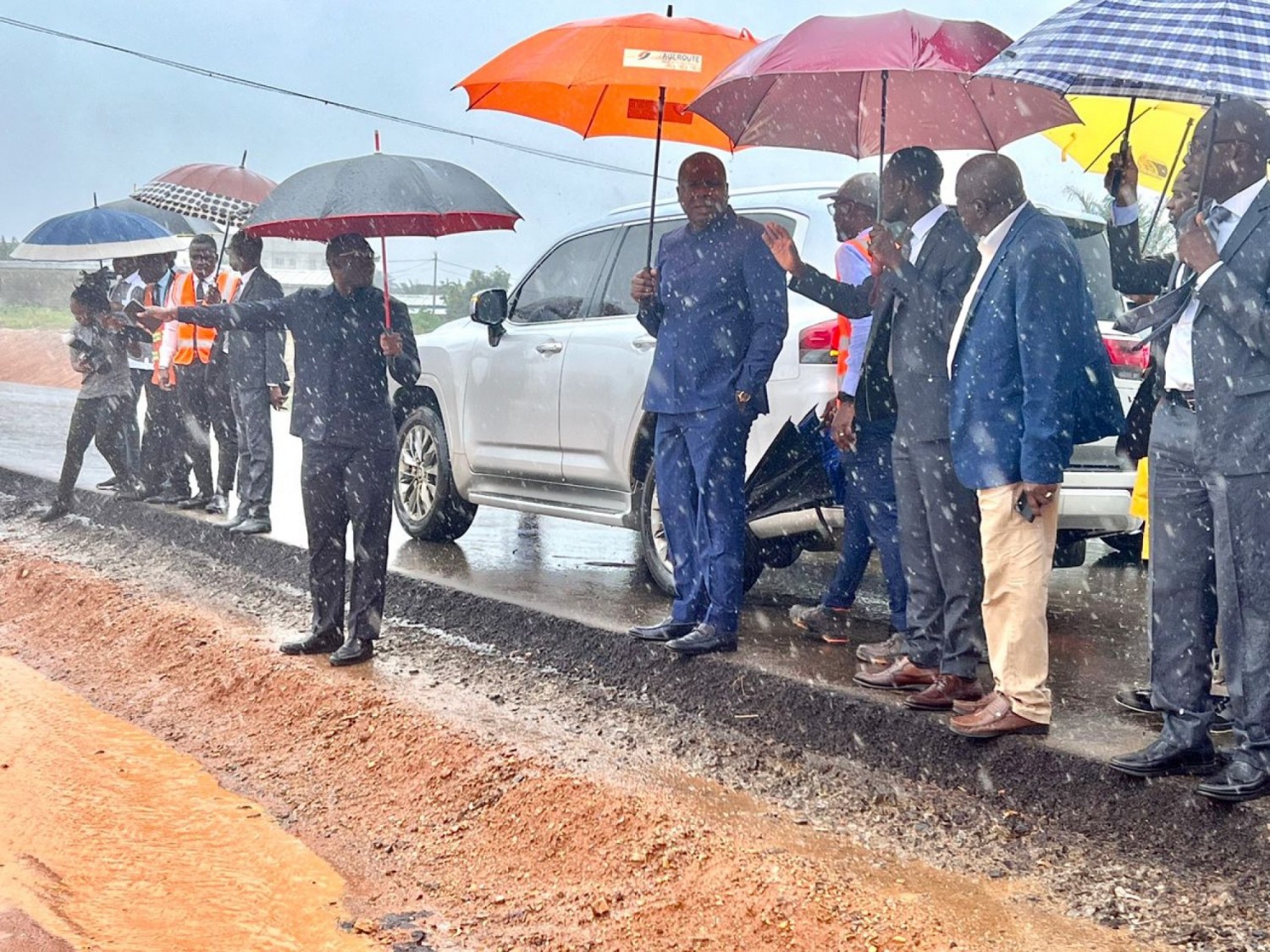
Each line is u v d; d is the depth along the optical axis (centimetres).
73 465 1034
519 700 602
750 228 590
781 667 572
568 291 803
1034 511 461
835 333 617
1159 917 388
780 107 604
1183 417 434
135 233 985
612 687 617
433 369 888
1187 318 430
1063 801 454
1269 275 403
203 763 569
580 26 624
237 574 857
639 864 439
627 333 734
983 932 380
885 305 533
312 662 656
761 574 796
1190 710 438
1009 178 467
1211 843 417
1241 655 418
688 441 597
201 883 441
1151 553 446
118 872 448
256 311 639
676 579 623
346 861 470
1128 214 506
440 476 882
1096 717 502
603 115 690
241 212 965
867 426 579
